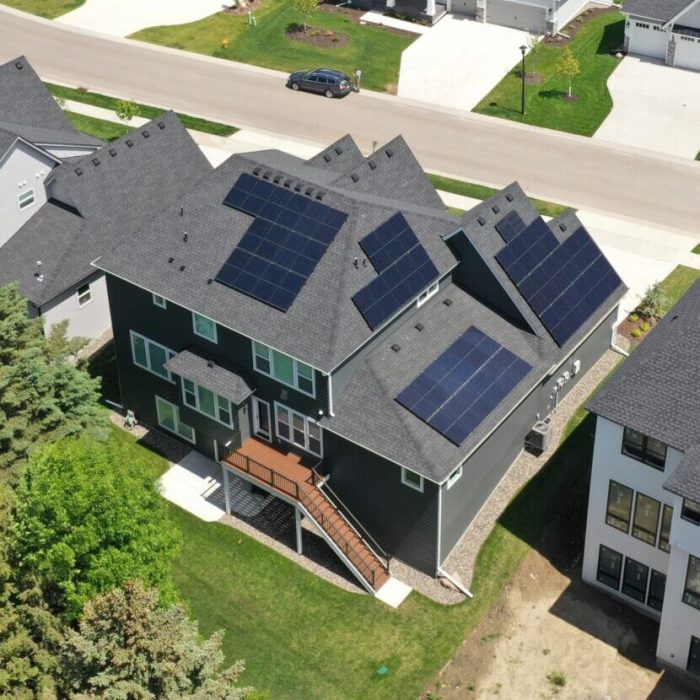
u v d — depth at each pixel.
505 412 41.12
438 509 39.06
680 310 40.66
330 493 42.28
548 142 69.31
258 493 44.75
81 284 51.34
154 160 54.50
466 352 42.22
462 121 71.75
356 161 51.16
